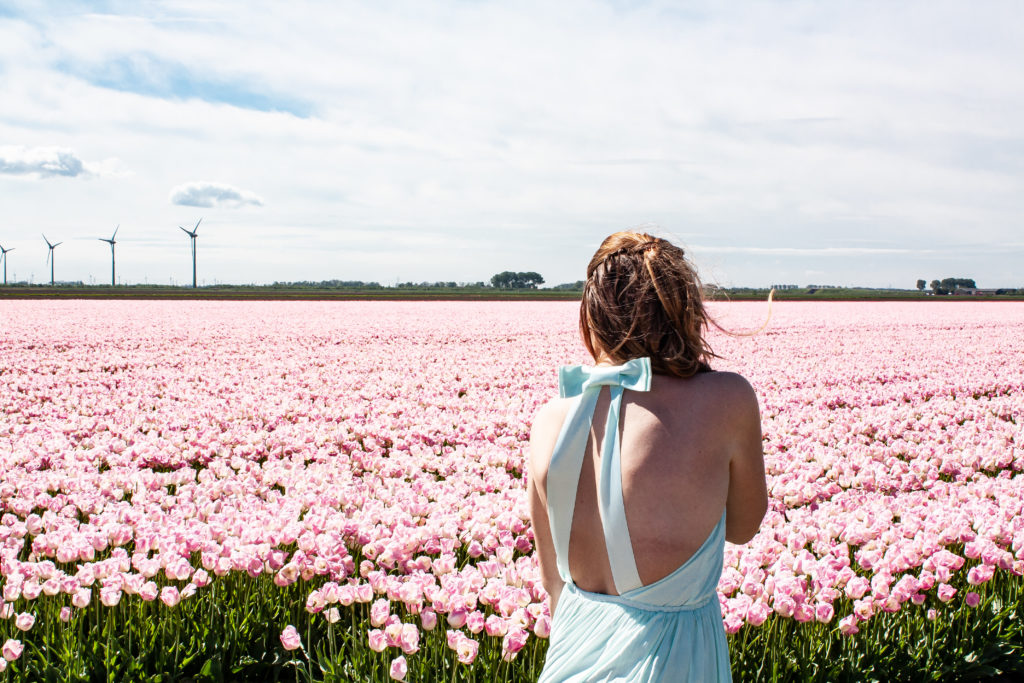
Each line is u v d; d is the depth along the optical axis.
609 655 1.87
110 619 3.70
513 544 4.33
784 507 5.62
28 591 3.60
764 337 24.12
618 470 1.88
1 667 3.23
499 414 9.63
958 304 54.44
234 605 4.01
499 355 17.94
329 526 4.31
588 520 1.93
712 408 1.92
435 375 13.71
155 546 4.12
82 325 25.34
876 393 12.16
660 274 1.97
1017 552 4.13
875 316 37.44
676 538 1.85
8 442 7.30
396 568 4.15
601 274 2.06
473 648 3.15
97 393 11.17
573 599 1.99
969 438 7.68
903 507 5.12
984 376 14.30
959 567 3.92
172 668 3.55
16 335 20.97
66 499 5.04
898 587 3.65
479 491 5.89
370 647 3.28
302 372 14.54
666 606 1.88
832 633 3.79
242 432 8.02
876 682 3.54
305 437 7.90
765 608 3.39
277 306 41.47
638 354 1.97
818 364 16.31
